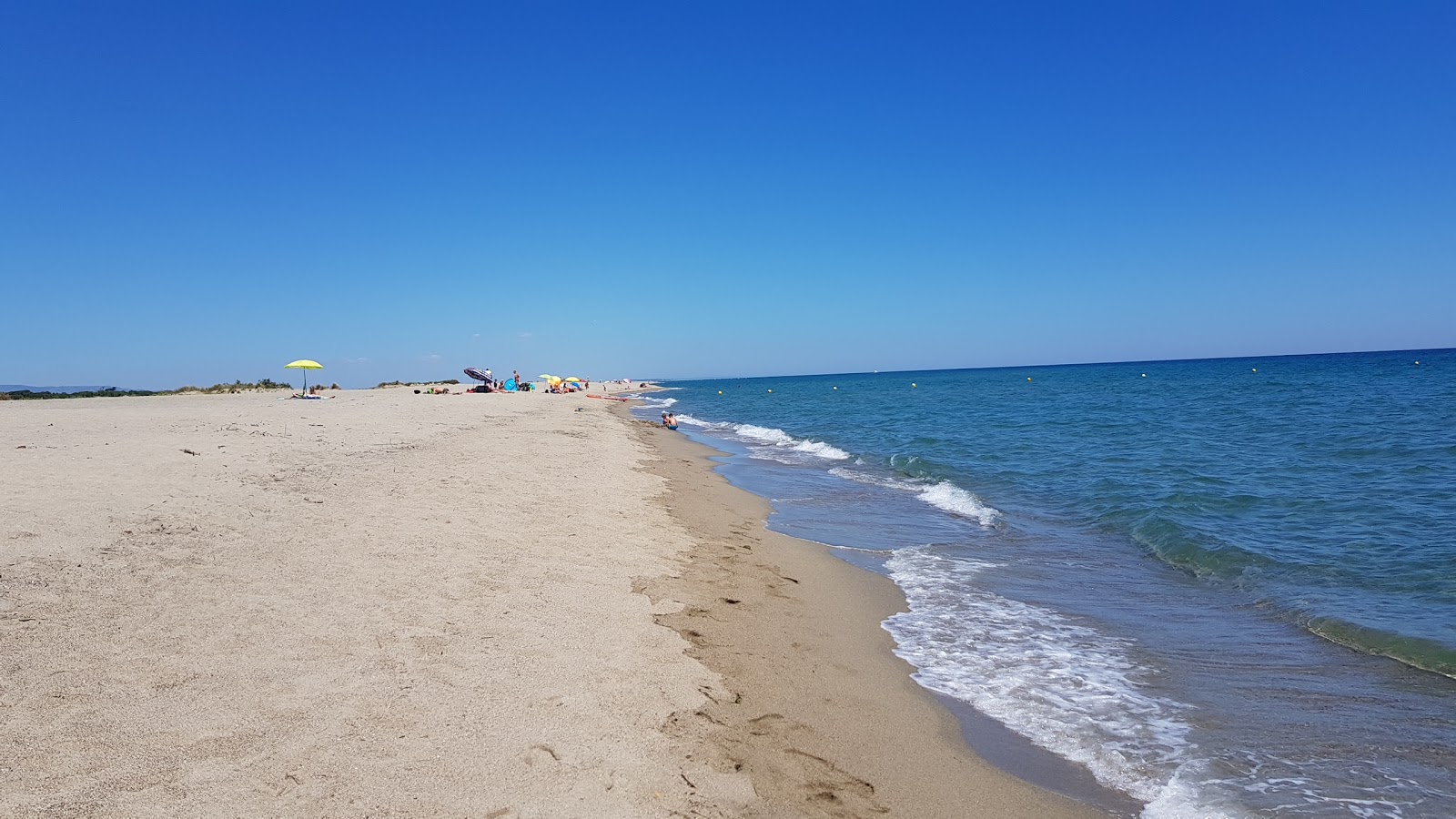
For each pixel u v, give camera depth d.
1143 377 96.50
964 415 39.09
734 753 4.54
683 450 24.03
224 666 4.77
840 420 39.53
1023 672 6.31
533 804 3.66
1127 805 4.36
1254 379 71.81
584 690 4.96
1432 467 16.45
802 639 6.80
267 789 3.53
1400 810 4.26
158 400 39.50
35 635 4.96
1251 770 4.73
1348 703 5.64
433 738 4.14
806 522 12.70
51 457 11.92
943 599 8.42
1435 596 7.93
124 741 3.83
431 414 29.36
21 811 3.18
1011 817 4.19
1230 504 13.26
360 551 7.61
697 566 8.80
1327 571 9.00
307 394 43.94
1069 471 17.88
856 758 4.74
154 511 8.32
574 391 69.94
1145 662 6.55
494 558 7.86
